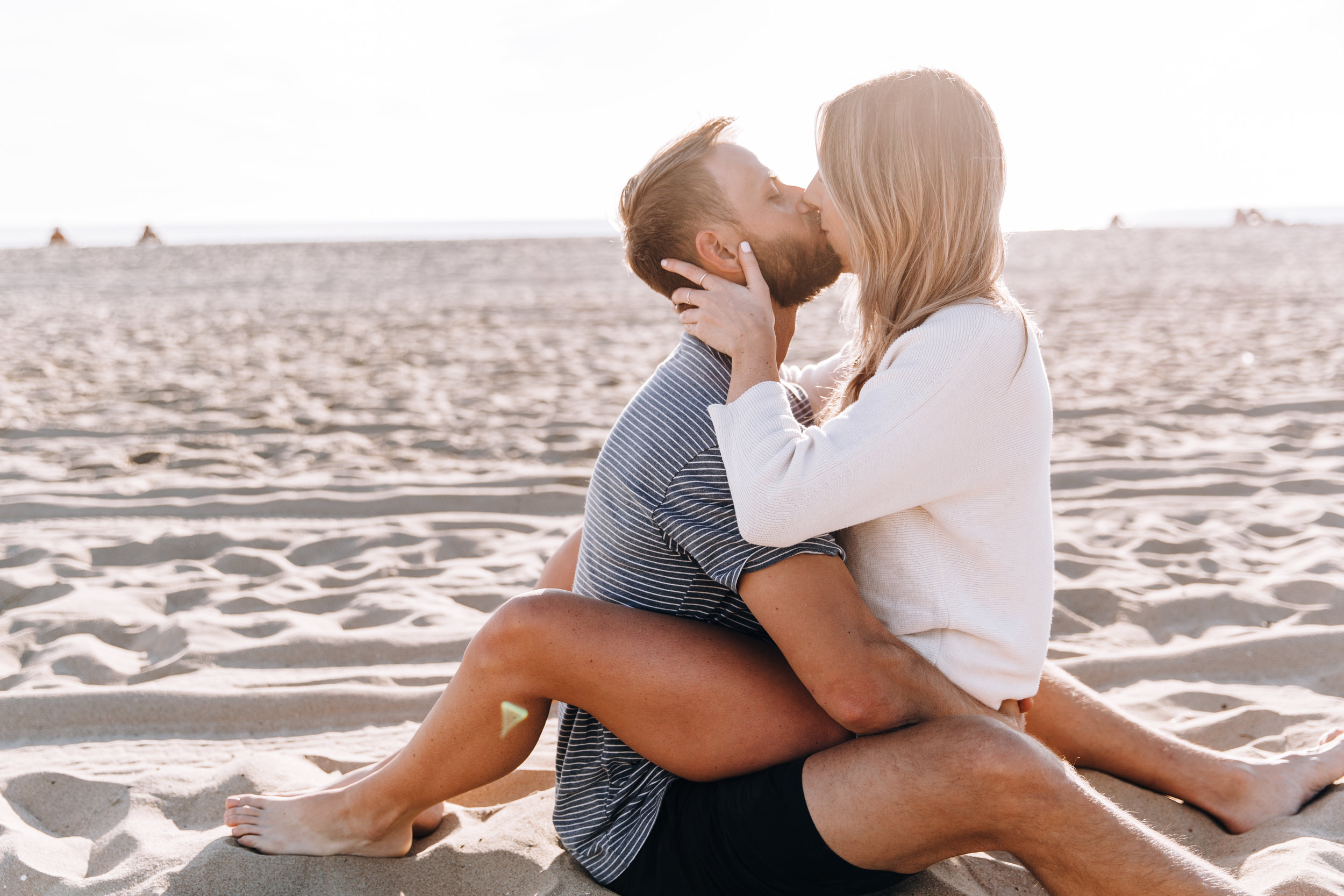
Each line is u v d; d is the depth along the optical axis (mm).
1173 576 3127
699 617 1553
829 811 1354
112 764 2100
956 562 1446
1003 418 1395
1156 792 1887
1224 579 3090
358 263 20297
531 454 4770
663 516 1459
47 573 3207
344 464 4590
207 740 2248
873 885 1450
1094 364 6973
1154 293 11727
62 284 15797
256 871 1587
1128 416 5324
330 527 3750
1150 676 2514
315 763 2129
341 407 5879
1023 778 1248
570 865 1624
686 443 1475
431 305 11914
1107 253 19516
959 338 1373
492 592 3119
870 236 1482
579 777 1620
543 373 7070
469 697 1503
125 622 2840
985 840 1320
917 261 1467
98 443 4949
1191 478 4152
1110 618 2875
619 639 1446
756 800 1409
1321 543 3312
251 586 3170
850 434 1358
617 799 1569
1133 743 1879
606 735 1585
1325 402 5422
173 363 7574
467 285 14688
